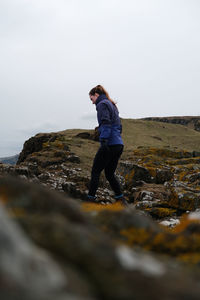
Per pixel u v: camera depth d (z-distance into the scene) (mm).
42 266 1841
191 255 2975
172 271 2326
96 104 9016
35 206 2877
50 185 19141
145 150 37625
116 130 8844
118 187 9156
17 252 1817
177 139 113062
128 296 1880
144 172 22938
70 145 40094
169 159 31469
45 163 26016
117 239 3260
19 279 1638
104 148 8570
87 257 2166
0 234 1828
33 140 47000
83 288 1845
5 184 3023
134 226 3420
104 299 1886
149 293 1907
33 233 2344
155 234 3307
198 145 104188
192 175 22203
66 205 2979
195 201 15320
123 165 24125
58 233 2326
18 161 48781
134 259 2316
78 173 21812
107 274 2057
